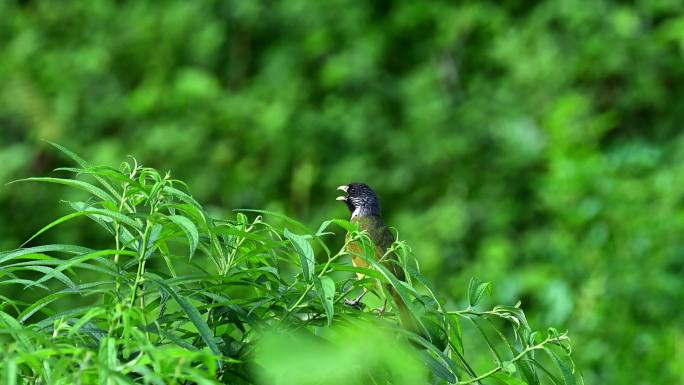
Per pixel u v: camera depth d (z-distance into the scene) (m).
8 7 17.25
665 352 10.02
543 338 3.70
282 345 2.34
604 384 9.80
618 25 15.66
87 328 3.16
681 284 10.83
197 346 3.36
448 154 15.38
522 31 16.31
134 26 16.59
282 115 15.38
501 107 15.82
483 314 3.70
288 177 15.62
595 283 10.88
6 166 15.09
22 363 2.95
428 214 14.51
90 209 3.13
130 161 15.30
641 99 15.79
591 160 12.48
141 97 15.71
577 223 12.12
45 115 15.77
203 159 15.50
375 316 3.46
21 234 15.09
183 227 3.00
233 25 17.00
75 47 16.75
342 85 16.55
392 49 17.28
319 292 3.13
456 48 17.14
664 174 12.15
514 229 14.88
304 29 16.89
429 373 3.63
